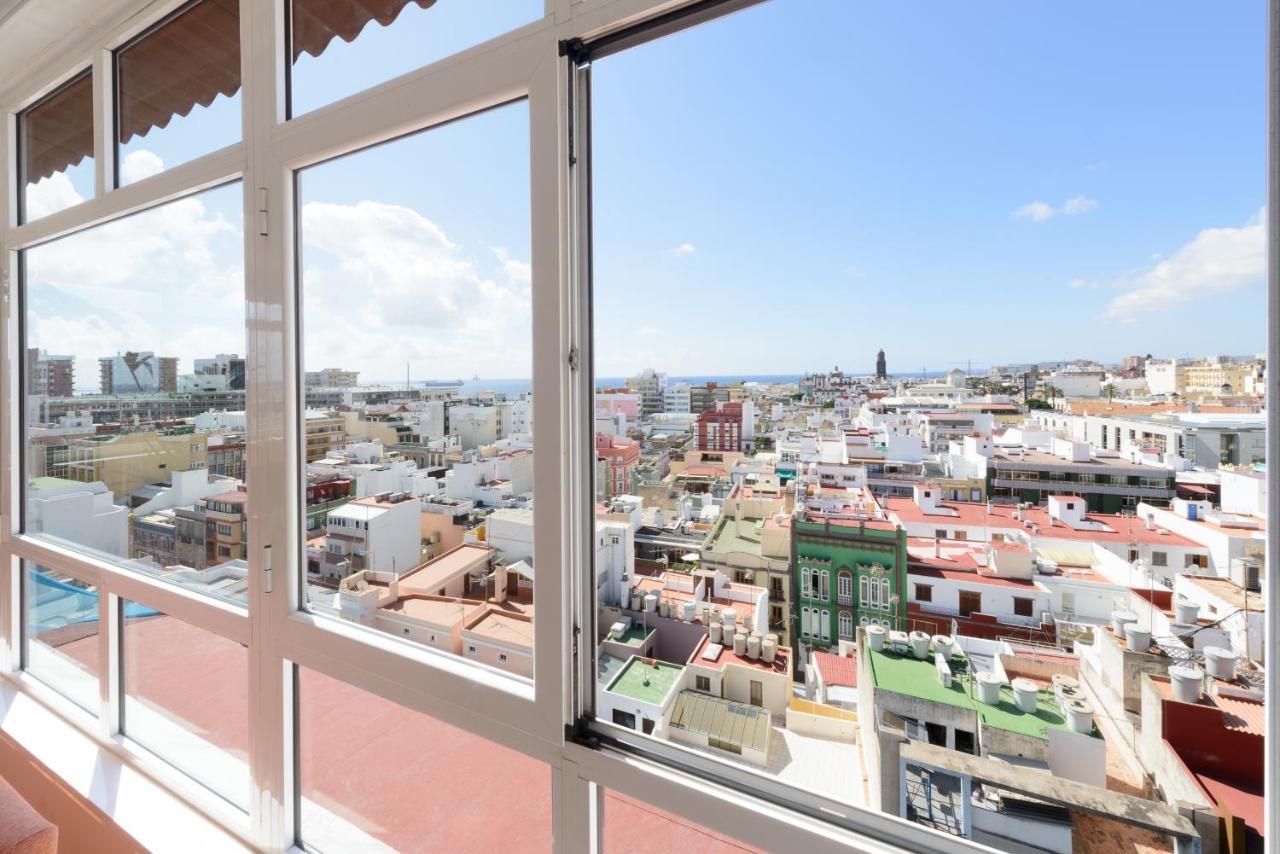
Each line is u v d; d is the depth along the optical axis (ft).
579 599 2.49
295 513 3.29
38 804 4.36
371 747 3.52
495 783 3.39
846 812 2.07
